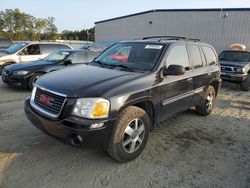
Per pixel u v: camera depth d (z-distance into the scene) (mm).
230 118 5617
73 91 2879
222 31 18922
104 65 4039
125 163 3311
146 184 2883
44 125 3002
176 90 4020
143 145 3475
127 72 3547
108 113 2855
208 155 3691
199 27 20266
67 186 2760
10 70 7297
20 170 3006
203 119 5402
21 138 3881
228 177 3127
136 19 26281
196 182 2977
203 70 4930
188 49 4539
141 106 3496
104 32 32500
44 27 63781
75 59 7977
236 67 9406
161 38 4773
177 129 4703
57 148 3598
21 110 5379
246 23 17656
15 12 59031
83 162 3273
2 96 6691
